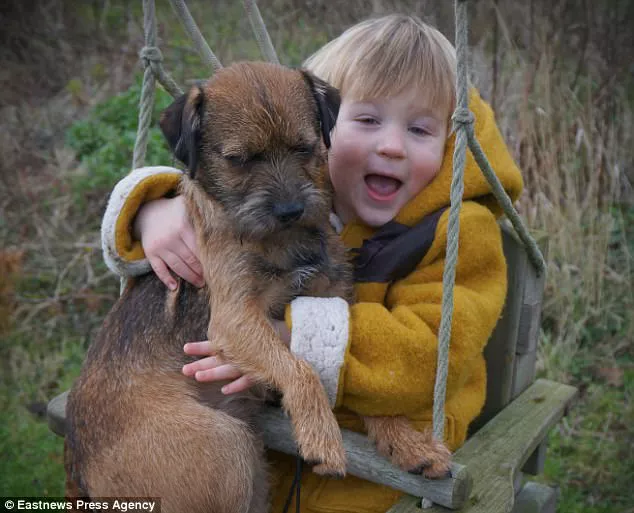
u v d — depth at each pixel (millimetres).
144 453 850
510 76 1644
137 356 892
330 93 893
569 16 1713
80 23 2324
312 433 801
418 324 838
